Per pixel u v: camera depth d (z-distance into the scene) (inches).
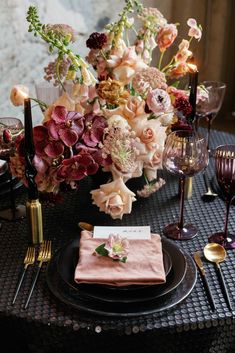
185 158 45.5
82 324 36.4
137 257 40.8
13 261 43.3
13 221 49.0
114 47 48.7
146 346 37.1
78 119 45.1
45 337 37.4
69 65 49.3
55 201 46.9
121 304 37.0
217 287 40.1
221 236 46.5
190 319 37.0
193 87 51.7
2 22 77.1
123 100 46.4
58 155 44.4
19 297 38.9
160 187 53.9
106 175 50.2
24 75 83.4
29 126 42.7
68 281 38.9
